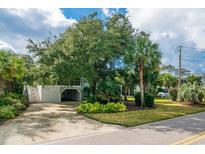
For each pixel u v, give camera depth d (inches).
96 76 747.4
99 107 637.9
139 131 393.7
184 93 1003.3
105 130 403.5
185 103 1004.6
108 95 753.6
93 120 512.7
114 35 706.8
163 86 1983.3
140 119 516.1
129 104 932.6
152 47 815.7
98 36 672.4
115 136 353.7
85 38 657.6
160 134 369.4
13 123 460.8
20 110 664.4
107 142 316.2
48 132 383.2
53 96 1049.5
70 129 410.9
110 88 770.2
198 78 1771.7
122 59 848.9
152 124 466.9
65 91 1181.1
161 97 1641.2
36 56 749.9
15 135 357.4
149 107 831.7
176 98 1184.2
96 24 700.0
